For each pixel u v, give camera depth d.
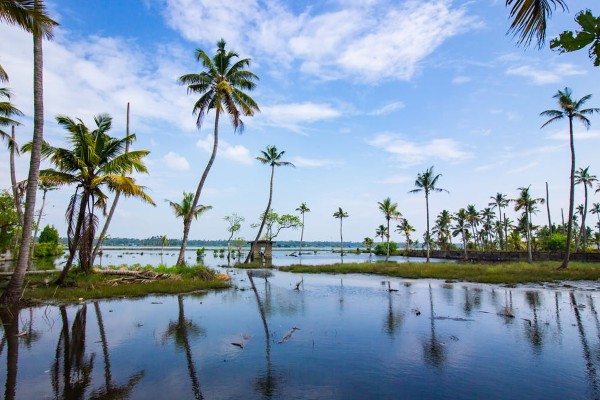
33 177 13.50
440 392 6.04
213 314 12.42
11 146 23.05
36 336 9.46
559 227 77.69
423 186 46.62
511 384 6.41
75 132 16.92
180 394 5.90
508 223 72.50
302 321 11.40
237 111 26.53
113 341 9.03
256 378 6.62
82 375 6.74
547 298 16.22
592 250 55.38
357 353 8.14
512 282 22.55
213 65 26.41
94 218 19.22
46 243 54.72
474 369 7.16
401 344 8.88
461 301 15.43
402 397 5.84
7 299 12.98
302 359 7.72
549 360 7.73
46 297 15.06
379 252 92.06
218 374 6.81
